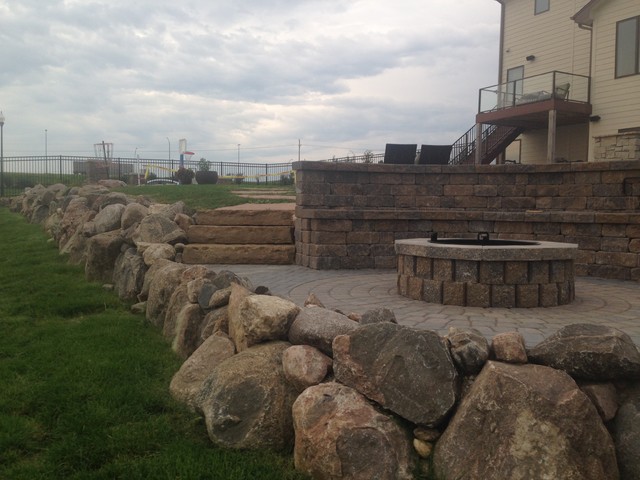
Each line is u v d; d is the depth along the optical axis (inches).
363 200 404.2
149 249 321.4
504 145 925.2
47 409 168.6
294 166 407.2
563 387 120.7
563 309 233.6
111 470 134.7
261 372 150.2
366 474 122.4
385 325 140.8
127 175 1158.3
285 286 301.9
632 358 123.3
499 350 131.7
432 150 444.8
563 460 112.8
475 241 277.9
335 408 131.3
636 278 330.0
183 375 177.2
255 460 136.9
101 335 243.4
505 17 1009.5
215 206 602.5
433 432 130.3
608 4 810.2
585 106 829.8
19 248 522.0
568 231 359.3
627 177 357.7
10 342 237.9
